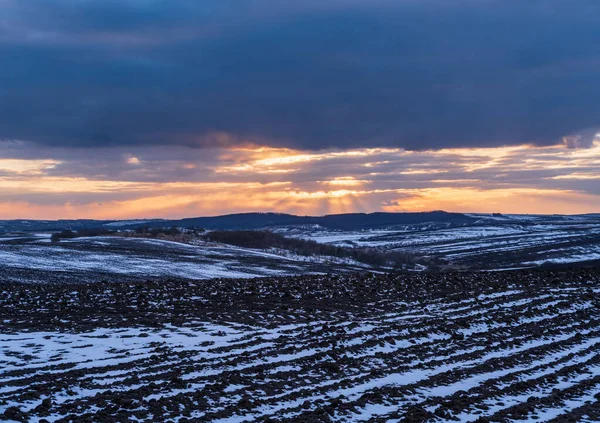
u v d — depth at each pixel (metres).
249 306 32.66
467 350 24.19
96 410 15.82
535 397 17.83
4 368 20.17
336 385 18.78
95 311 31.02
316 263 84.50
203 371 20.05
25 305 32.72
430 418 15.71
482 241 156.50
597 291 38.22
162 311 31.05
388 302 34.41
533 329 28.25
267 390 18.08
